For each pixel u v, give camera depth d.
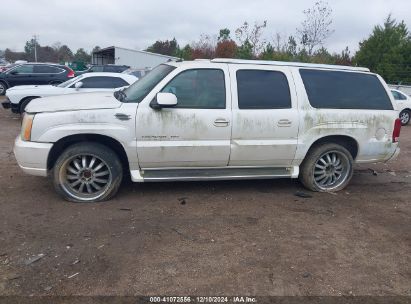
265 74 5.57
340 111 5.82
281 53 23.38
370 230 4.75
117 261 3.75
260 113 5.43
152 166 5.30
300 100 5.65
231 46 33.19
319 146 5.89
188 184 6.16
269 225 4.74
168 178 5.35
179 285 3.42
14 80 18.34
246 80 5.48
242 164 5.61
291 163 5.79
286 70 5.69
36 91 12.20
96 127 4.95
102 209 4.99
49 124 4.88
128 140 5.06
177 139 5.20
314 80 5.82
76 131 4.91
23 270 3.54
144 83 5.61
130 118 5.03
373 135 6.05
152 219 4.75
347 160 6.06
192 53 36.97
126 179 6.20
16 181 5.95
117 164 5.19
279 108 5.55
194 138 5.25
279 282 3.54
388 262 4.01
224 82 5.36
